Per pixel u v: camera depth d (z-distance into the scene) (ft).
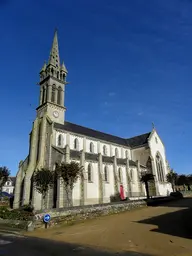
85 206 98.43
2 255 41.19
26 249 46.42
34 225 79.51
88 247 48.03
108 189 161.38
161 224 71.97
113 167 172.65
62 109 195.83
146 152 221.46
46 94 195.00
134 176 192.54
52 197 133.59
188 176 239.50
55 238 61.36
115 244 50.72
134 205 124.06
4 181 158.40
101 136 218.79
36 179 122.62
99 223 84.07
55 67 206.18
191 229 61.26
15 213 97.81
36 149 172.14
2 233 73.61
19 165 175.42
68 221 89.56
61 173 120.37
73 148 177.06
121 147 224.94
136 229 67.10
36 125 180.75
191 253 40.24
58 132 170.91
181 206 115.24
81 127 212.02
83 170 144.46
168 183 222.28
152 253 41.73
